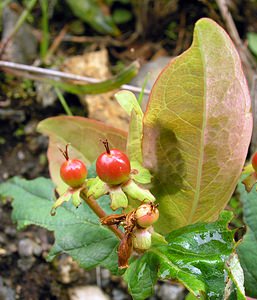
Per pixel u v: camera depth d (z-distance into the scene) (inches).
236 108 3.6
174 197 4.0
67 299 5.7
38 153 6.6
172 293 5.7
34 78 6.6
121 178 3.5
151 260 3.8
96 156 4.8
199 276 3.6
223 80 3.5
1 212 6.2
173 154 3.8
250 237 4.4
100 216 3.8
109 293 5.8
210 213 4.1
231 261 3.6
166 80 3.5
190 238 3.7
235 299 3.7
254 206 4.5
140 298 3.8
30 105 6.9
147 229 3.5
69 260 5.8
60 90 6.8
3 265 5.9
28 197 4.9
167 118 3.7
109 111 6.5
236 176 3.9
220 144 3.7
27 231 6.1
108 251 4.3
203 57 3.3
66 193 3.6
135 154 4.0
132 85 6.6
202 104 3.5
